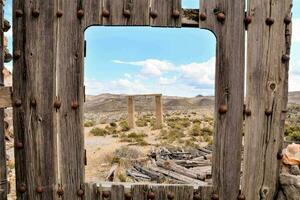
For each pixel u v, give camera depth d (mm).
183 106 71625
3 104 2648
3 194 2719
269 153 2641
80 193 2668
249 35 2602
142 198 2666
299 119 25406
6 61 3135
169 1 2604
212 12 2600
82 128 2656
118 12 2609
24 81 2648
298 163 2746
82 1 2619
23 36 2639
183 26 2641
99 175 8922
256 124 2623
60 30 2627
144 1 2605
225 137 2627
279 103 2621
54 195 2670
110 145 13961
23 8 2633
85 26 2623
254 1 2592
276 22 2604
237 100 2613
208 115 37844
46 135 2654
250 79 2611
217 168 2643
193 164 9758
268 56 2607
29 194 2686
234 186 2641
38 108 2646
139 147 13414
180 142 15008
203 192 2646
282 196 2641
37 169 2672
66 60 2633
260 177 2646
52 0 2619
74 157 2666
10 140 5547
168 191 2658
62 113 2648
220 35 2604
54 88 2639
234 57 2604
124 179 8570
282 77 2619
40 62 2635
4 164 2744
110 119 33469
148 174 9008
